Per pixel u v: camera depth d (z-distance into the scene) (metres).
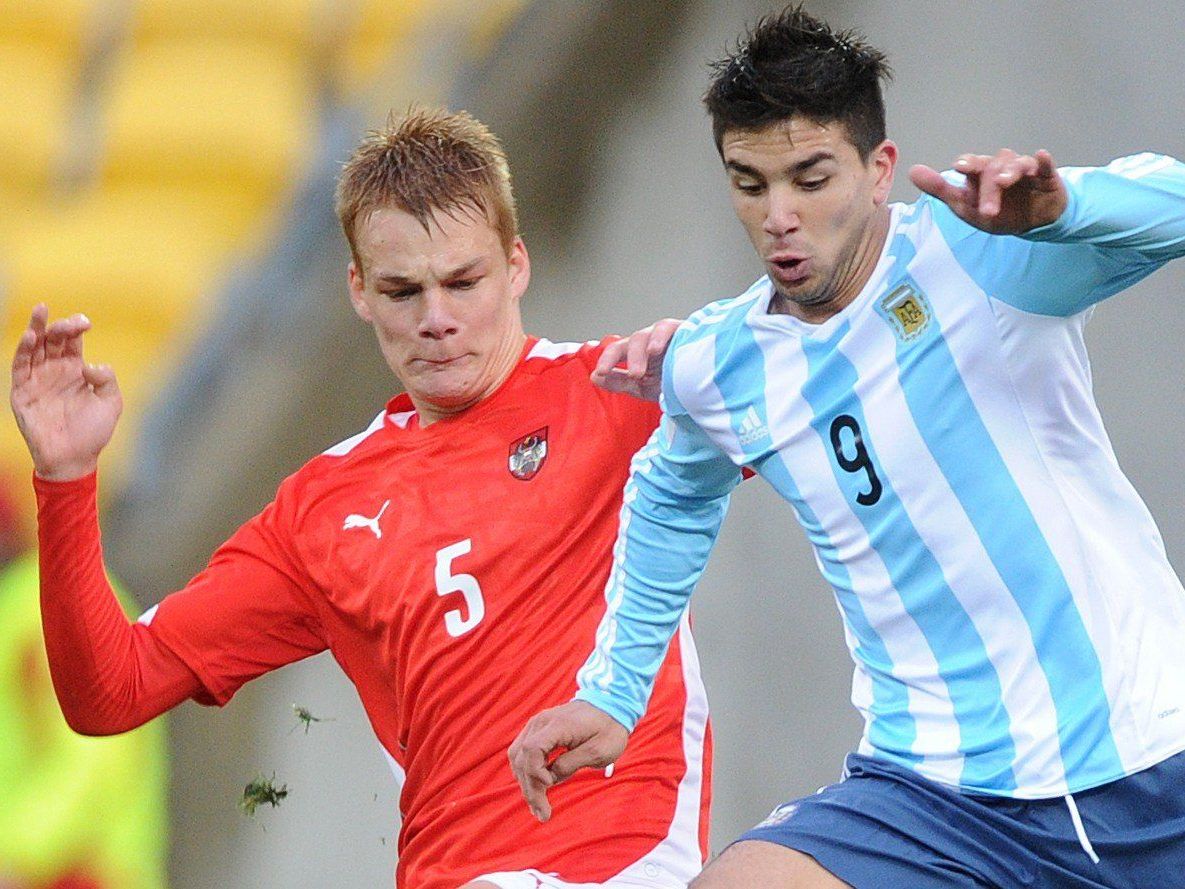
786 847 12.23
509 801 13.77
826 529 12.50
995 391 11.72
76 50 38.16
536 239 27.20
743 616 26.61
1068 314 11.55
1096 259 11.23
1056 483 11.76
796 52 11.41
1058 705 11.77
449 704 13.97
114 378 14.21
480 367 14.23
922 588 12.08
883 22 25.86
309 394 29.77
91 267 34.84
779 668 26.33
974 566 11.84
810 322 12.30
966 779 12.02
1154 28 25.09
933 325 11.80
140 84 37.00
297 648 15.05
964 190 10.29
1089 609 11.71
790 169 11.48
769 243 11.70
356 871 28.23
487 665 13.90
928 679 12.20
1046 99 25.27
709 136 26.20
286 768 28.98
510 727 13.81
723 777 26.45
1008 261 11.50
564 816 13.73
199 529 30.52
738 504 26.78
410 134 14.09
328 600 14.66
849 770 12.84
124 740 21.44
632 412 14.29
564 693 13.80
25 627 20.84
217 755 29.38
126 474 30.77
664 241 26.47
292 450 29.92
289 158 35.78
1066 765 11.73
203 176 35.75
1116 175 10.85
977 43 25.55
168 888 29.06
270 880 28.78
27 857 20.34
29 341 13.84
